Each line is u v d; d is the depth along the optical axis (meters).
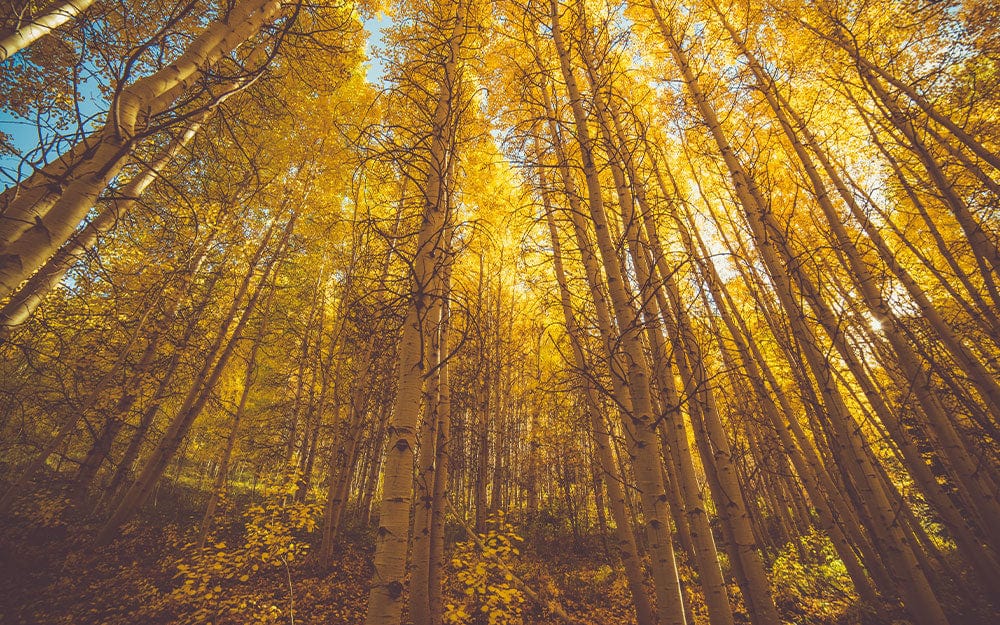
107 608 5.59
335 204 9.66
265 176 8.29
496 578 6.53
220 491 7.38
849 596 6.59
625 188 4.13
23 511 7.36
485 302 11.18
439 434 5.35
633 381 2.76
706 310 5.24
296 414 11.59
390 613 2.02
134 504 7.59
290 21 2.12
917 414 6.83
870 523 5.58
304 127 8.64
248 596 5.98
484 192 7.26
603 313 3.80
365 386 9.03
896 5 5.75
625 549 5.03
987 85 5.52
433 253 3.07
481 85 6.27
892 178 7.02
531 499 12.21
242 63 5.02
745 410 7.86
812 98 7.03
